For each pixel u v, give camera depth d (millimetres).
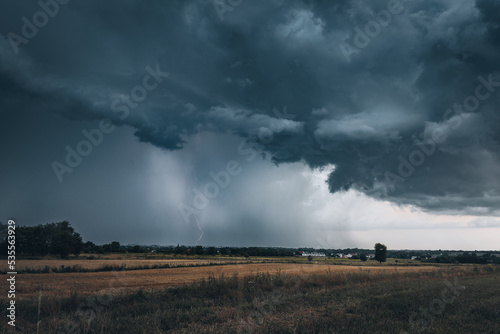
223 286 19312
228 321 12523
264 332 10797
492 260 102312
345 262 89562
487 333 10656
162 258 95500
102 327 10570
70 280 32406
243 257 110375
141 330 10938
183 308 15047
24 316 13102
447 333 10664
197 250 119938
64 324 11633
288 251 124500
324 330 10812
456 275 39031
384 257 97375
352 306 15094
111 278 35031
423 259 109750
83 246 97188
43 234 89188
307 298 17781
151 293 17750
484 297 18406
